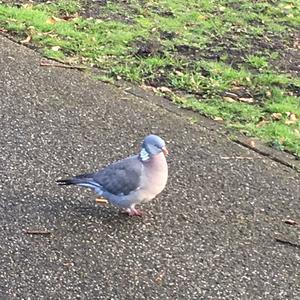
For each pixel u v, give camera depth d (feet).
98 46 10.90
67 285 6.07
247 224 7.08
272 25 12.38
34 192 7.27
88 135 8.41
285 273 6.45
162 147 6.74
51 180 7.48
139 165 6.75
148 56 10.69
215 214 7.18
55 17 11.81
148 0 12.91
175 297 6.04
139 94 9.62
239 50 11.24
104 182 6.80
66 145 8.15
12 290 5.96
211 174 7.88
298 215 7.32
